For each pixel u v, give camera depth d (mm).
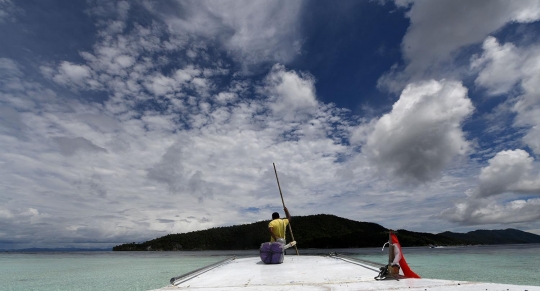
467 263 23672
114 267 23359
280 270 6082
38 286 12055
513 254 39125
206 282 4734
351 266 6598
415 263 24109
